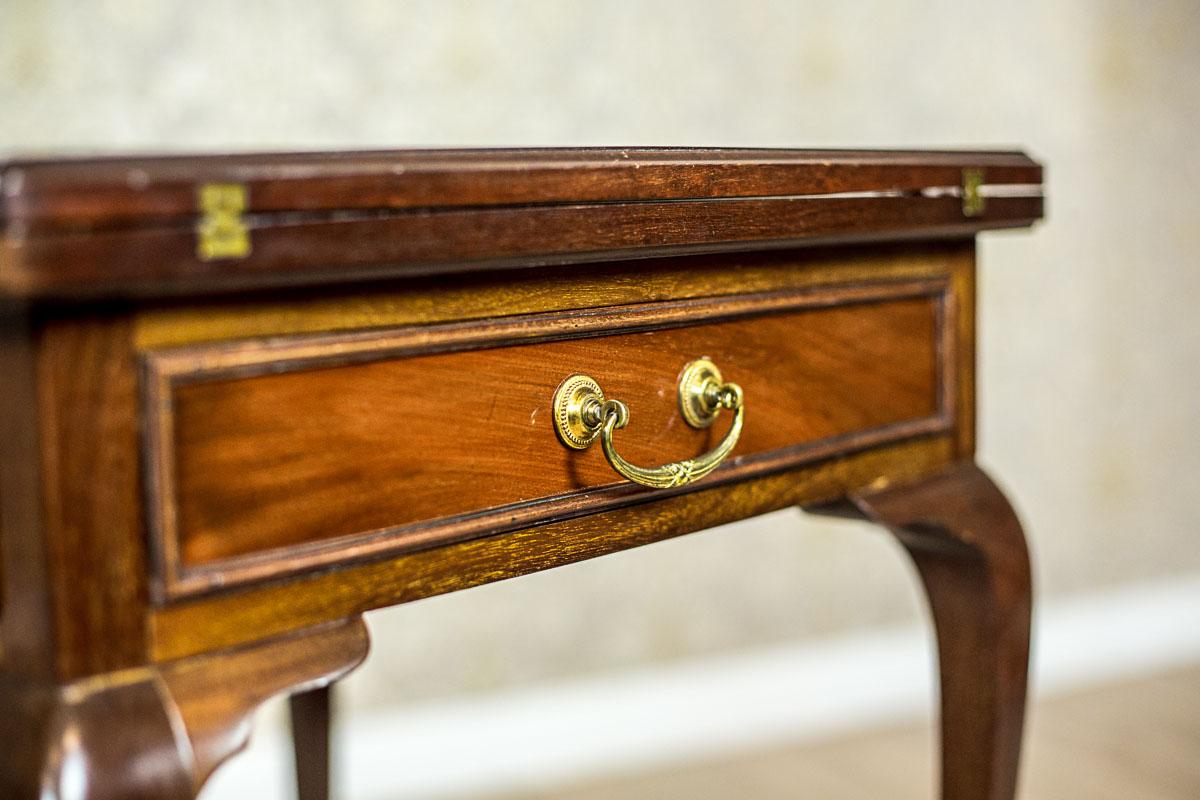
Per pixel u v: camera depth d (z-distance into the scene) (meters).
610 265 0.90
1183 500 2.51
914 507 1.07
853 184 0.96
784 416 0.99
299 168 0.76
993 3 2.24
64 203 0.71
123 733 0.76
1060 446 2.39
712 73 2.01
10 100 1.56
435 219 0.80
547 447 0.88
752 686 2.13
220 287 0.76
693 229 0.89
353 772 1.83
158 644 0.78
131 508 0.77
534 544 0.88
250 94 1.70
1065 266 2.36
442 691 1.89
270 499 0.80
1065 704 2.26
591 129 1.93
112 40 1.61
